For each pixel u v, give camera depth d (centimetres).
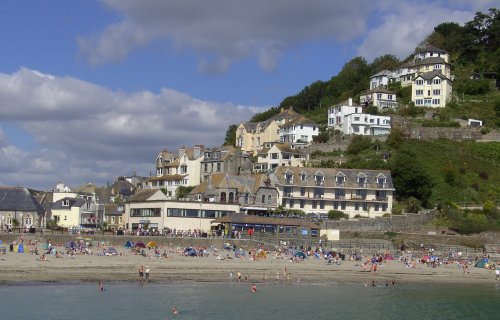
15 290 6706
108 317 5794
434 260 10512
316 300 7138
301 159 16150
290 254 10269
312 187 13938
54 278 7419
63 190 18750
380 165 15075
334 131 18112
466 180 15262
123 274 7925
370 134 17600
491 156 16488
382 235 12256
